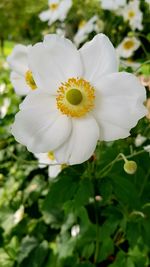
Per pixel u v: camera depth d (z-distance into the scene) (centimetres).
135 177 31
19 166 48
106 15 56
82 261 37
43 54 22
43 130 22
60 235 41
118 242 38
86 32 50
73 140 22
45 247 42
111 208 33
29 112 22
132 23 51
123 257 35
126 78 21
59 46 22
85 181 28
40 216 46
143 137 31
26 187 48
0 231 43
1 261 43
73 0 62
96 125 21
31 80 25
